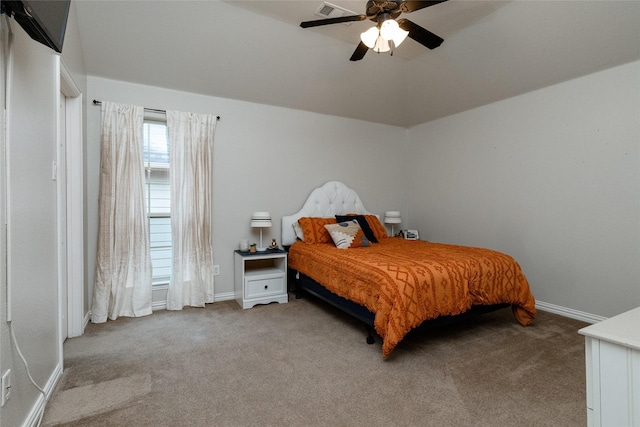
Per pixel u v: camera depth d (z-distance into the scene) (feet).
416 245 11.79
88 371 6.81
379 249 10.75
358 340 8.54
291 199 13.79
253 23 9.69
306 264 11.23
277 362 7.29
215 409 5.56
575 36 8.94
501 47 10.22
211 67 10.89
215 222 12.16
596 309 9.87
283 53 11.00
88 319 9.82
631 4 7.75
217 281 12.21
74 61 8.36
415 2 6.51
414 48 11.44
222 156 12.28
